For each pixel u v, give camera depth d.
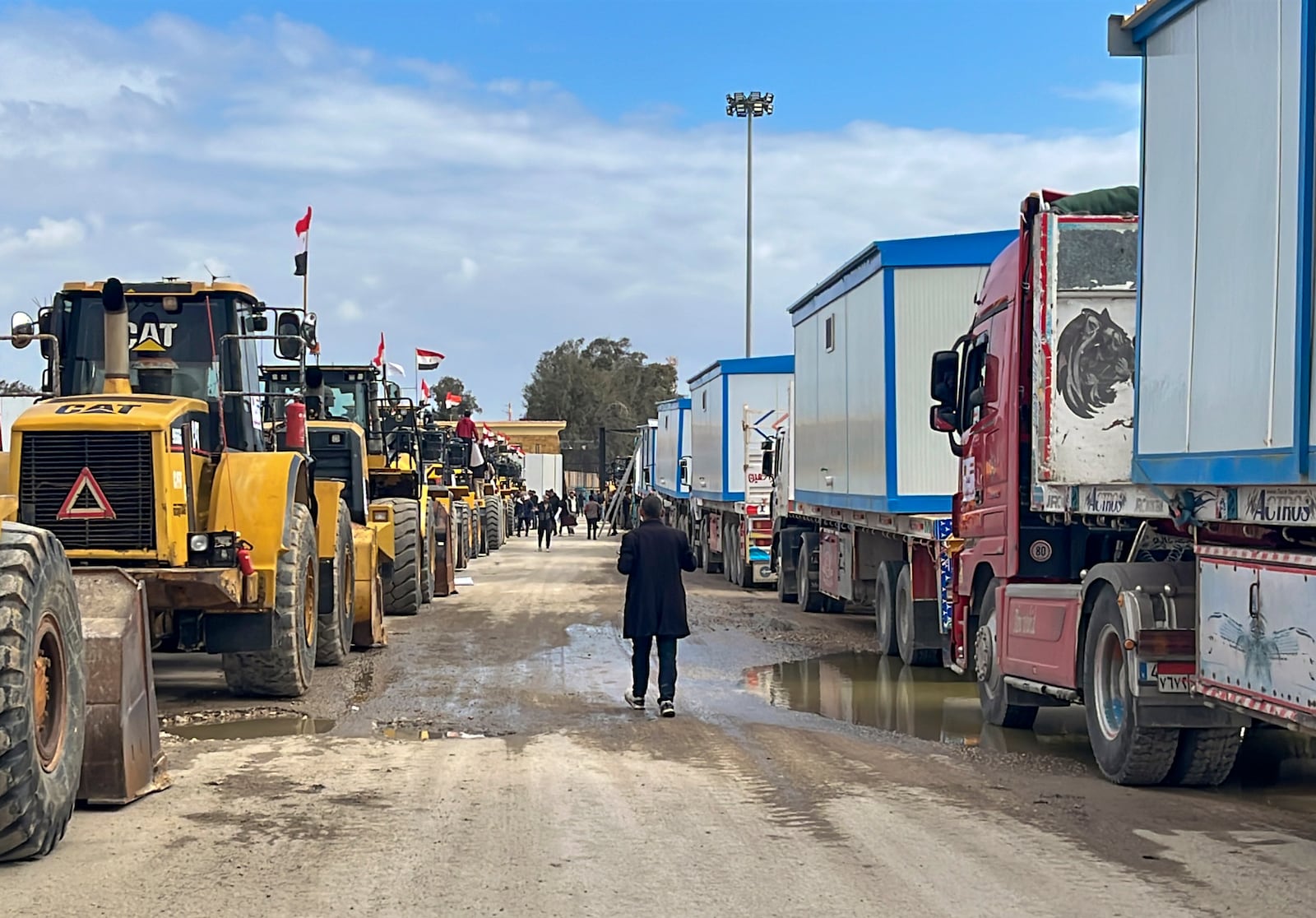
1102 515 8.46
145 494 10.12
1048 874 5.85
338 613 13.58
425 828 6.64
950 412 11.57
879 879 5.76
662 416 40.91
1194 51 6.77
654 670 13.31
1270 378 6.00
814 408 18.42
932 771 8.42
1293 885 5.70
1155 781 7.85
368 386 20.84
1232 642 6.76
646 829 6.66
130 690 7.13
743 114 47.19
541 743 9.29
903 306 13.95
